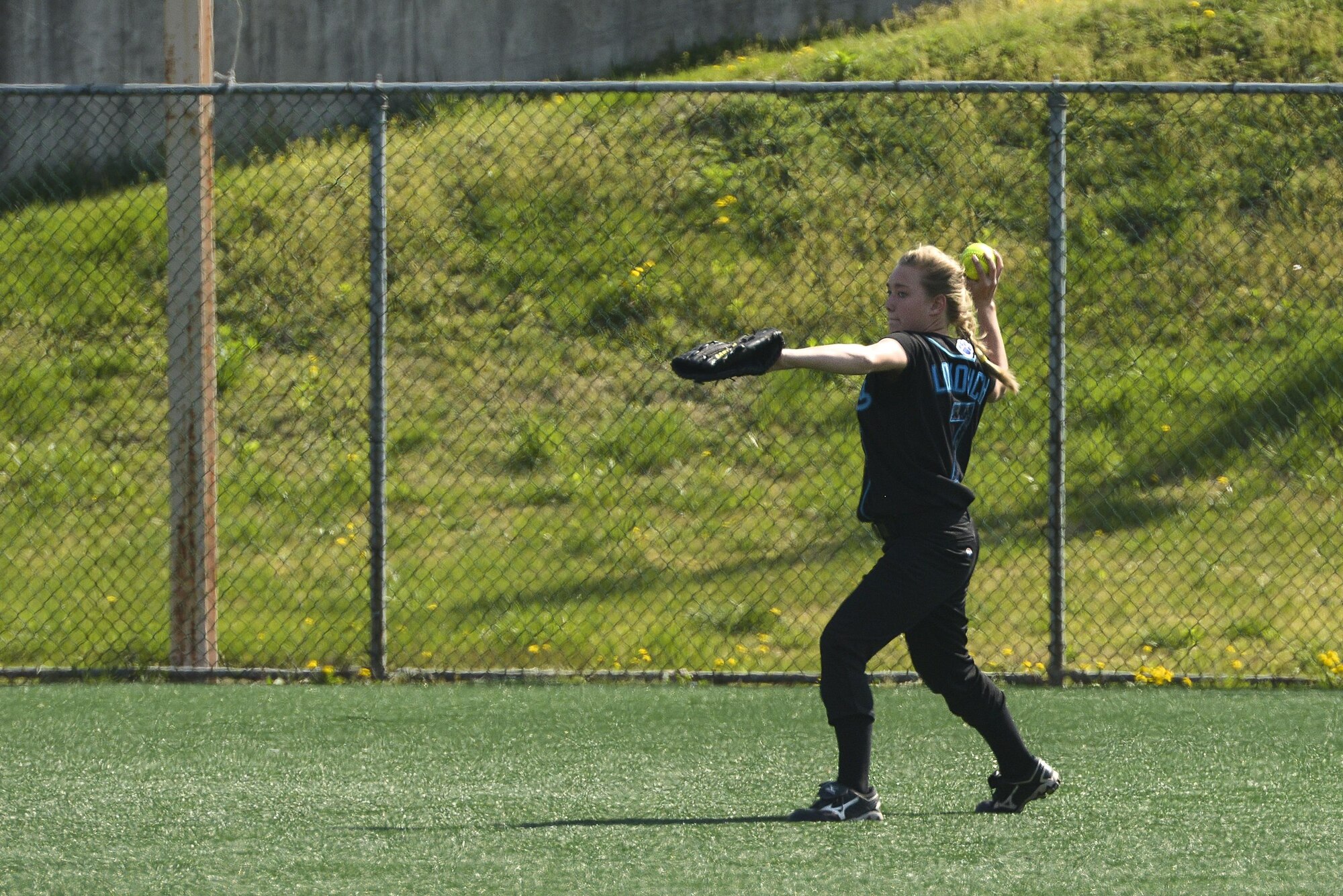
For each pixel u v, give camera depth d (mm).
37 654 25516
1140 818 14594
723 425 35938
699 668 24625
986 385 14266
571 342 38812
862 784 14445
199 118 22750
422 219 42125
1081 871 12711
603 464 34844
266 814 14867
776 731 19219
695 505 33125
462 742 18531
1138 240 40688
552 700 21297
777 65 49031
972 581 29406
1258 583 29109
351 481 34375
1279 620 27156
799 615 27719
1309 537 31188
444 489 34281
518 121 45469
